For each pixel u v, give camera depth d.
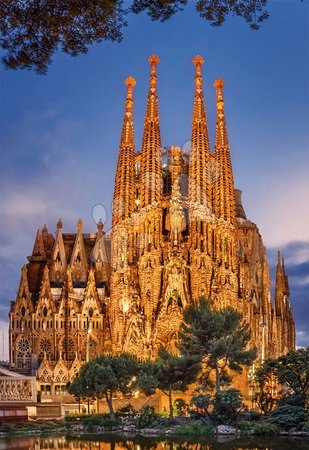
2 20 35.88
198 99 174.00
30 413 112.31
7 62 36.91
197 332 103.44
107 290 172.62
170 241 164.25
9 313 164.25
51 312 162.88
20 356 161.25
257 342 168.62
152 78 177.25
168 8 37.56
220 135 173.12
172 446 71.56
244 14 38.09
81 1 35.69
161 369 103.31
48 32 36.47
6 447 70.81
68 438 83.31
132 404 132.38
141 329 157.50
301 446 70.50
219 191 167.62
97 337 162.38
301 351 99.69
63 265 177.25
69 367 154.00
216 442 76.31
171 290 158.38
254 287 175.88
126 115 175.62
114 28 37.44
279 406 97.06
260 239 187.25
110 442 77.12
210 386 105.75
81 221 182.00
